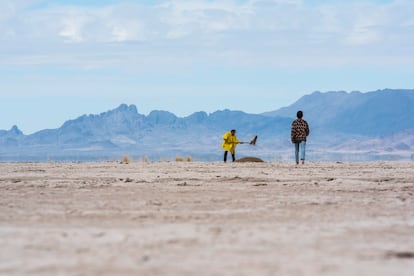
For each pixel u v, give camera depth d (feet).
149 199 80.23
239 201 78.28
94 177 114.73
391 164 157.38
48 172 130.52
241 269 42.37
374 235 54.34
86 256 45.98
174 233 54.65
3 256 45.98
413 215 66.44
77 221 62.54
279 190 91.04
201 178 111.65
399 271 42.27
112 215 66.59
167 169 140.36
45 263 43.91
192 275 40.93
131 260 44.78
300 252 47.50
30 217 65.10
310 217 65.00
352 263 44.27
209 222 61.87
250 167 146.72
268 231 55.88
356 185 98.17
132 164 165.48
